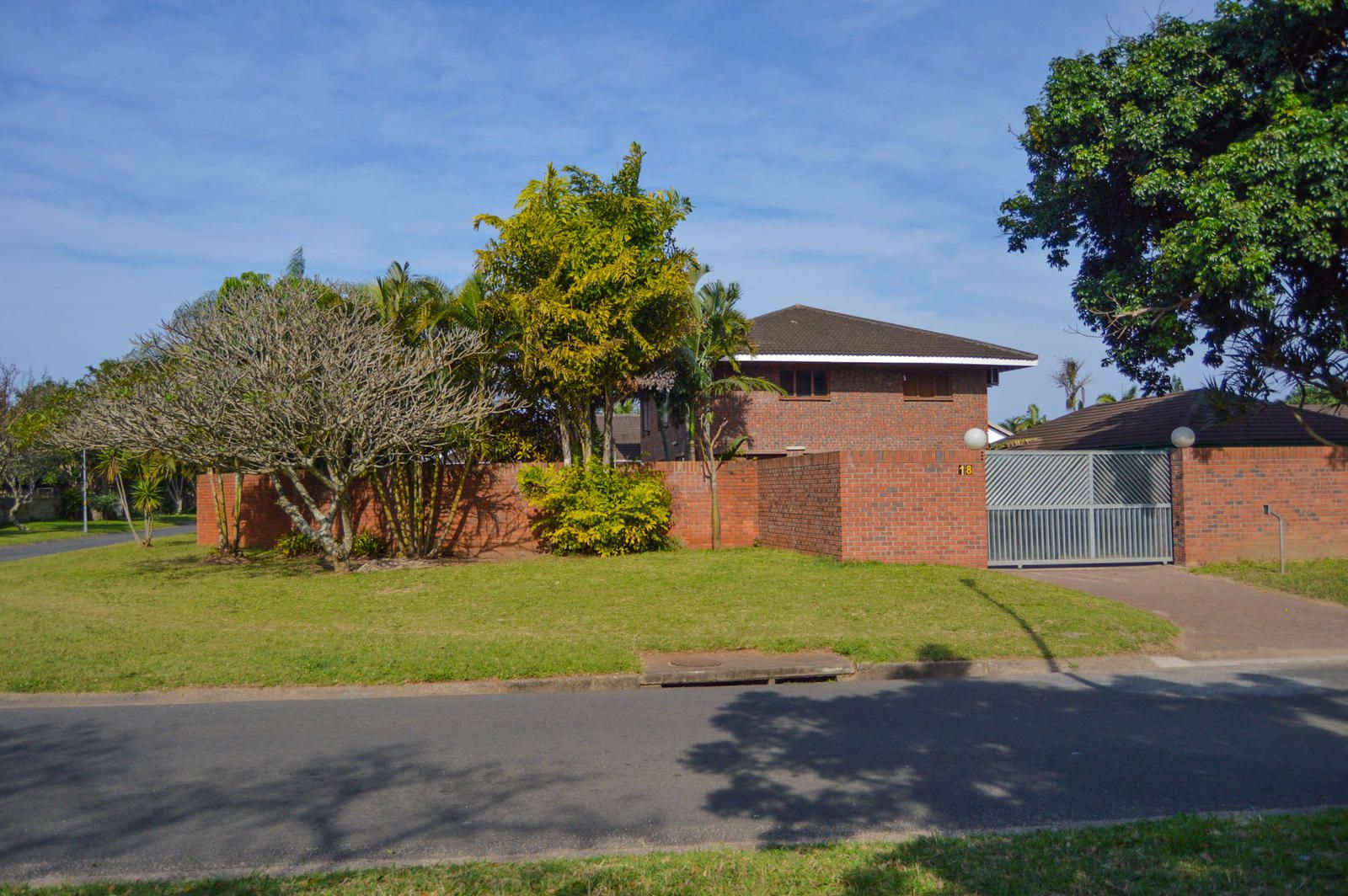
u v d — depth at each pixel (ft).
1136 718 26.94
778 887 14.64
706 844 17.22
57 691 31.53
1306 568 53.88
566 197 64.28
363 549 68.69
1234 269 49.78
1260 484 58.03
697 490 70.74
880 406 89.10
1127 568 56.59
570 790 20.59
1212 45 55.62
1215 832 16.72
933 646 36.04
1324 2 50.47
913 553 56.08
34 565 73.26
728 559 59.82
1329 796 19.61
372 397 55.42
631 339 62.49
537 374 65.10
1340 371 58.29
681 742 24.66
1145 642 37.40
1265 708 28.17
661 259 64.59
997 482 57.82
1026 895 14.10
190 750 24.31
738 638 37.68
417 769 22.34
